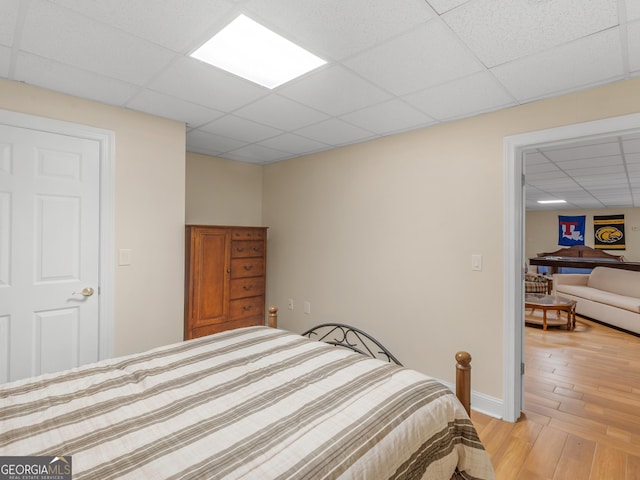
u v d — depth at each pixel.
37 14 1.41
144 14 1.41
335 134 3.00
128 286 2.55
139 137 2.57
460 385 1.55
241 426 1.07
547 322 4.83
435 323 2.71
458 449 1.32
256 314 3.64
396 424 1.12
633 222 8.10
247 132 2.98
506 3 1.30
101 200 2.41
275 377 1.44
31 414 1.13
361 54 1.70
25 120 2.10
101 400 1.23
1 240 2.07
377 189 3.13
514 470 1.83
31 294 2.17
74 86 2.12
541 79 1.91
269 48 1.66
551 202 7.34
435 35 1.52
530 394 2.76
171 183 2.75
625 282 5.29
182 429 1.06
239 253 3.46
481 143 2.47
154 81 2.04
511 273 2.32
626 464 1.88
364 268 3.22
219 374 1.46
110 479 0.83
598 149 3.15
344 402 1.22
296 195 3.93
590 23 1.42
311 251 3.75
